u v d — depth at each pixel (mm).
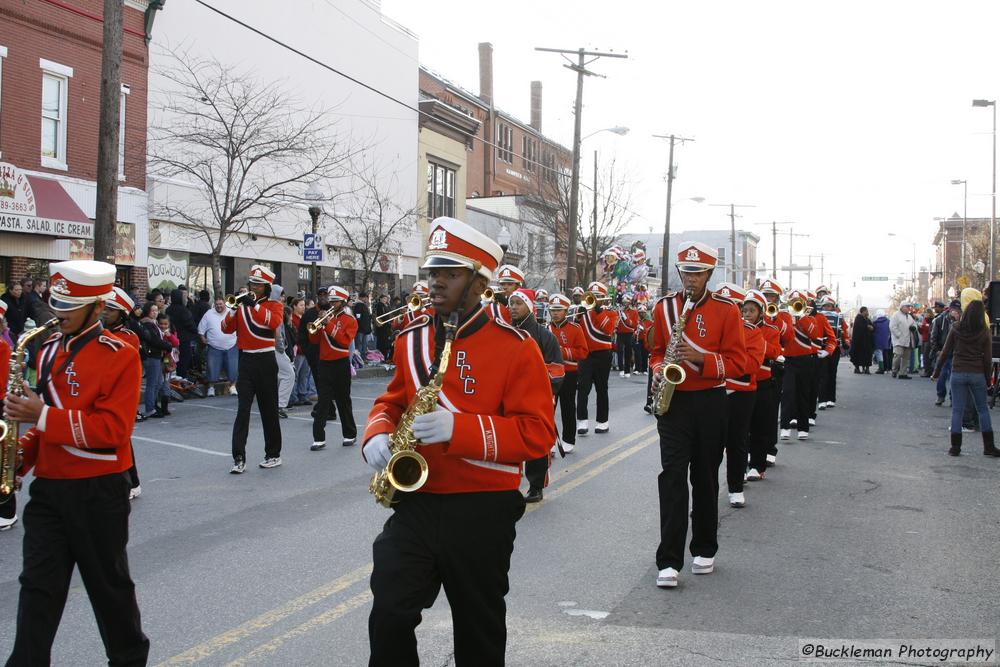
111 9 13688
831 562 6617
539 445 3408
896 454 11664
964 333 11359
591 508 8328
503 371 3477
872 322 28391
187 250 22562
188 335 16922
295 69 26281
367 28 29719
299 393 16531
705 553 6316
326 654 4793
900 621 5344
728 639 5043
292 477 9758
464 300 3484
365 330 22062
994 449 11453
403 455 3178
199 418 14148
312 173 24500
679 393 6129
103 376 4129
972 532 7504
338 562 6520
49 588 3982
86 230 19031
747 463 9812
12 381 4039
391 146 31281
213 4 23078
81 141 19797
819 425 14672
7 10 18031
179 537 7230
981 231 54438
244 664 4652
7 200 17297
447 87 42469
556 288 44938
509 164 48438
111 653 4188
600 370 13109
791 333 12484
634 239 64875
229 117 22797
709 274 6320
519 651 4859
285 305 17375
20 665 3879
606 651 4859
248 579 6109
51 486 4031
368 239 27594
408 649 3311
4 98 18047
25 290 15836
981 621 5344
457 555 3369
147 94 21250
